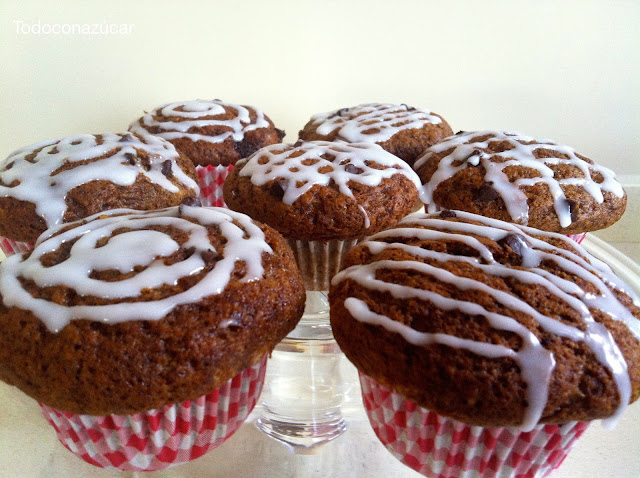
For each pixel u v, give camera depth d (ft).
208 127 0.78
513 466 0.40
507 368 0.34
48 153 0.61
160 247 0.39
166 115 0.79
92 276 0.37
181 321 0.36
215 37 0.85
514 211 0.58
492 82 0.90
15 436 0.48
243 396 0.43
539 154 0.63
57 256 0.41
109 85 0.87
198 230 0.42
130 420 0.39
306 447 0.48
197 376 0.36
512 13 0.84
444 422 0.37
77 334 0.35
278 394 0.53
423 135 0.77
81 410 0.36
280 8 0.84
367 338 0.37
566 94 0.90
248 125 0.80
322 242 0.59
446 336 0.34
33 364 0.35
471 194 0.61
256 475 0.45
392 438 0.44
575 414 0.34
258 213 0.58
